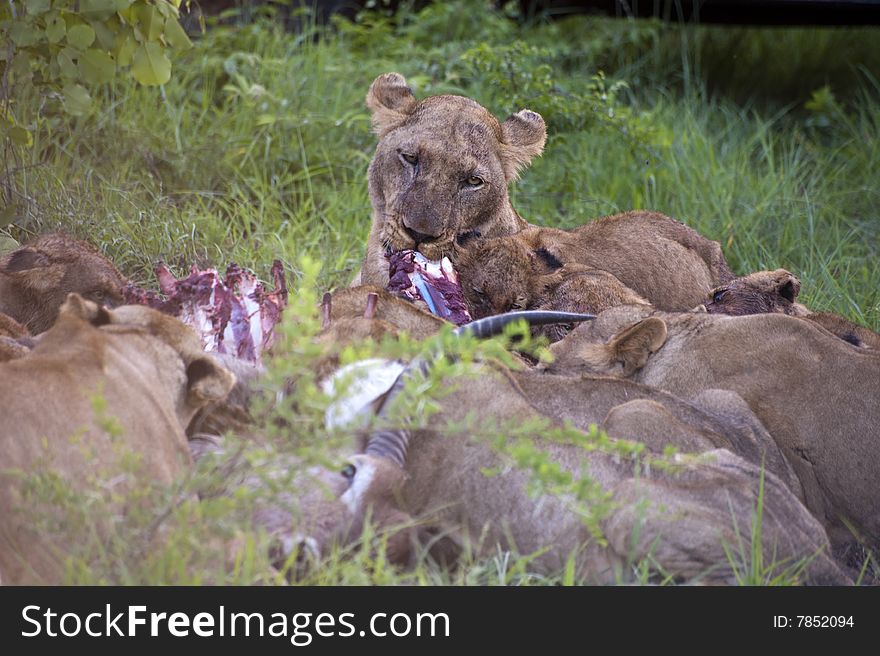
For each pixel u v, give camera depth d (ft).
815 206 54.95
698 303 44.65
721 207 54.03
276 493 23.04
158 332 26.43
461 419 27.68
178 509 22.50
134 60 39.93
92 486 22.17
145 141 52.19
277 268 34.88
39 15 39.37
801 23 71.05
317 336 29.76
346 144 56.13
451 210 41.16
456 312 38.60
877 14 69.26
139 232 44.73
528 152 44.42
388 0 65.36
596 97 59.16
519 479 26.99
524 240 42.22
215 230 45.98
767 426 32.19
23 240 43.21
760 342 33.40
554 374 33.65
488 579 25.66
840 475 31.42
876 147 61.77
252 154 53.98
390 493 26.14
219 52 60.80
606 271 42.06
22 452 22.31
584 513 23.95
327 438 23.72
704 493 26.45
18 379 22.91
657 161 57.11
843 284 48.01
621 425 28.91
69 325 24.86
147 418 24.22
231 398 29.96
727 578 25.71
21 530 22.31
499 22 67.56
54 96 42.34
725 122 65.36
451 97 43.65
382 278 41.75
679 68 72.59
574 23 76.13
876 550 30.63
